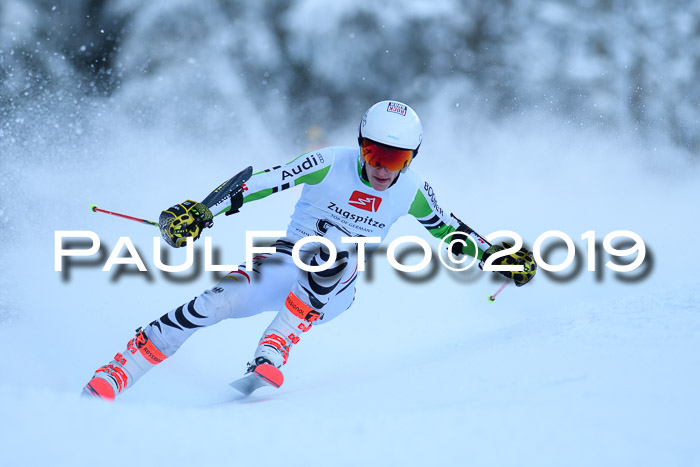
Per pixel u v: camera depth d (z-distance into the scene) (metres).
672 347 7.94
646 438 5.30
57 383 11.03
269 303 11.02
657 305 10.48
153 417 5.65
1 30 42.19
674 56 45.59
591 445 5.20
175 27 45.09
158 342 10.00
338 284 10.70
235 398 10.19
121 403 6.12
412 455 5.08
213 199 10.23
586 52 45.66
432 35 47.19
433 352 11.38
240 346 13.74
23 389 6.00
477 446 5.25
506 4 46.56
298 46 47.16
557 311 11.91
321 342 14.09
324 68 47.59
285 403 7.98
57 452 4.82
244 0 46.59
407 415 6.12
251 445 5.16
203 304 10.21
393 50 47.59
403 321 15.26
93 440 5.05
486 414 6.02
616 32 45.59
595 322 10.05
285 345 10.40
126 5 44.62
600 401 6.18
